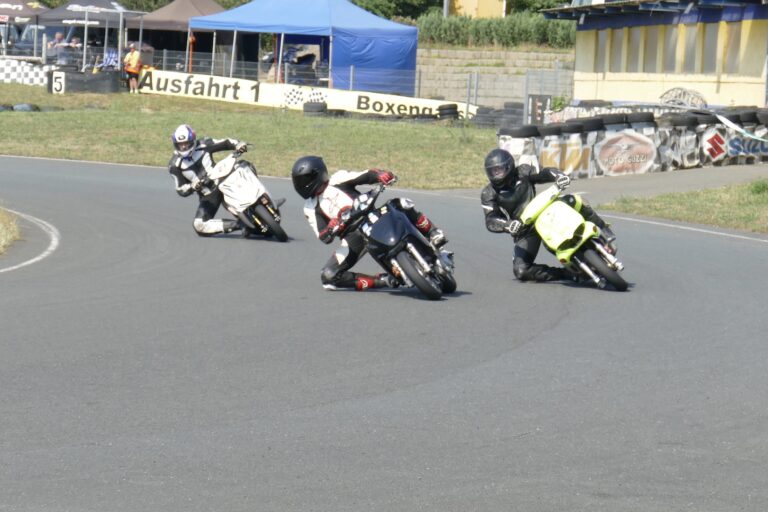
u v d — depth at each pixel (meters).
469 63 171.62
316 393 24.00
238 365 26.48
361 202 35.06
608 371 25.88
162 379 25.12
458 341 29.17
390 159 85.56
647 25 109.50
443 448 20.28
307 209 36.31
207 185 49.12
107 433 21.08
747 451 20.11
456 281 39.00
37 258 43.84
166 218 56.38
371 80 134.12
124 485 18.36
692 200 61.44
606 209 60.06
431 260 35.69
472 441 20.69
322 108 121.25
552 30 172.38
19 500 17.70
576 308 33.66
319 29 133.25
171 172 49.47
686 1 98.00
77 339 29.17
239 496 17.89
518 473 18.95
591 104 112.06
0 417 22.06
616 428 21.47
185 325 31.09
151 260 43.62
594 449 20.20
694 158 78.88
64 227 52.62
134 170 80.50
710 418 22.11
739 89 96.12
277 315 32.66
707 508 17.42
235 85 131.12
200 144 49.41
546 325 31.12
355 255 36.41
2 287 37.12
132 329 30.48
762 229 52.28
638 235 50.44
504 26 174.12
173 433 21.11
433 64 173.38
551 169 36.75
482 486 18.33
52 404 23.02
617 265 35.78
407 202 35.44
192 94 133.38
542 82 127.81
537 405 23.09
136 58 135.38
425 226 35.91
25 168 79.69
